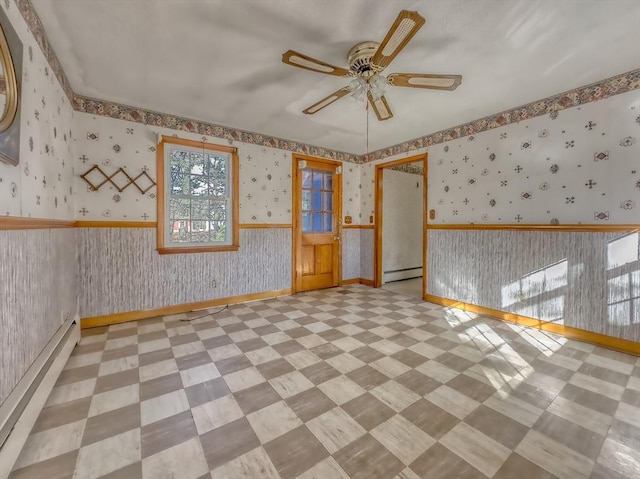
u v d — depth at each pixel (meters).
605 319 2.46
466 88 2.58
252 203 3.87
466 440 1.40
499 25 1.77
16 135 1.35
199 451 1.33
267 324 2.99
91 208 2.83
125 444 1.36
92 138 2.82
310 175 4.53
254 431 1.46
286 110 3.07
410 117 3.26
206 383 1.88
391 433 1.45
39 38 1.74
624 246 2.37
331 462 1.27
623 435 1.43
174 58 2.14
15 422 1.19
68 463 1.25
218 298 3.63
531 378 1.96
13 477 1.18
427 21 1.73
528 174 2.92
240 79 2.44
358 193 5.11
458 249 3.56
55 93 2.09
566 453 1.32
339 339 2.60
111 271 2.94
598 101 2.47
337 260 4.86
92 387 1.83
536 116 2.85
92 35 1.88
